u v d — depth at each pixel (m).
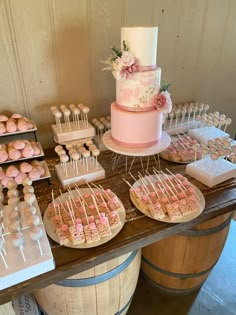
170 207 0.93
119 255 0.83
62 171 1.11
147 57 0.94
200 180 1.11
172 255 1.20
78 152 1.15
